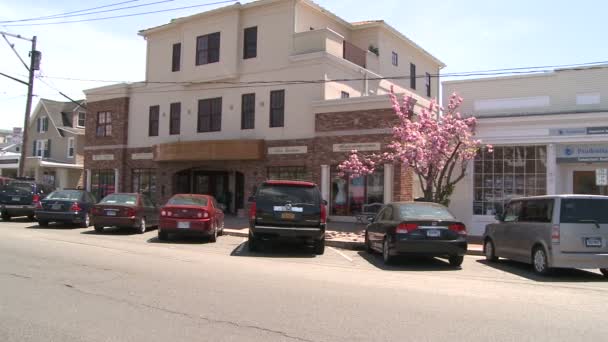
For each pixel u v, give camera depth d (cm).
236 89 2684
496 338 588
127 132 3200
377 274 1089
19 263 1037
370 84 2827
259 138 2575
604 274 1147
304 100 2439
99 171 3347
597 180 1623
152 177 3073
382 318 670
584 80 1802
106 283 861
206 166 2792
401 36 3184
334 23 2903
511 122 1848
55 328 597
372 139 2180
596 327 649
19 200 2211
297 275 1016
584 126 1755
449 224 1223
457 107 1945
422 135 1773
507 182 1881
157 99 3056
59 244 1392
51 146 4703
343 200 2291
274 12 2570
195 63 2822
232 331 597
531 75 1873
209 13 2728
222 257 1273
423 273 1137
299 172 2472
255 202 1373
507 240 1286
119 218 1789
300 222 1367
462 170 1789
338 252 1497
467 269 1223
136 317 651
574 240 1090
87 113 3400
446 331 614
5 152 5356
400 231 1220
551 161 1806
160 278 920
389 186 2145
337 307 726
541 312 730
